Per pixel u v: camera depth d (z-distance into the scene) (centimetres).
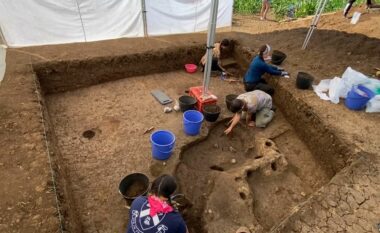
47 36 543
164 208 199
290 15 947
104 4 557
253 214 322
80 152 373
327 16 772
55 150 325
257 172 371
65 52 519
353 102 407
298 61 548
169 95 512
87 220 291
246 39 652
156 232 195
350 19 719
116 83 540
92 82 525
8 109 362
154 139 361
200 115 408
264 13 908
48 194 254
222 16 710
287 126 456
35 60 480
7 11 493
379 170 307
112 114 452
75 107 464
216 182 350
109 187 327
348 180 295
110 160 362
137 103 483
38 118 353
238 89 547
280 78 490
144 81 554
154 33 639
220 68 596
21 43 529
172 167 353
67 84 502
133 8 588
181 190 335
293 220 256
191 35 659
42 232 222
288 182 374
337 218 258
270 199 351
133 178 320
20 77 434
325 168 378
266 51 475
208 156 404
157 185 201
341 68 519
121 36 609
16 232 221
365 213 263
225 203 327
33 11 511
